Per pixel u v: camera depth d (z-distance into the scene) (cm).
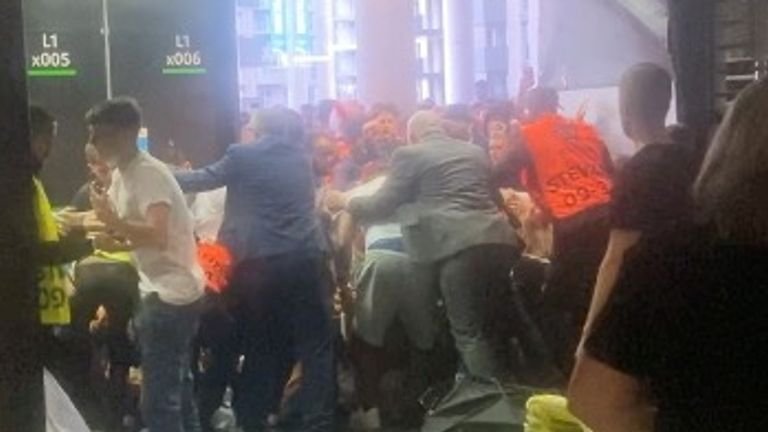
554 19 748
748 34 534
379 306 665
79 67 829
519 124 686
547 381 607
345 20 1452
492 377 621
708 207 232
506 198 651
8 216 298
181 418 586
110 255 606
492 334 639
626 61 693
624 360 232
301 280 660
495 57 1428
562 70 741
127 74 852
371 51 1324
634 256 236
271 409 686
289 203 656
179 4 864
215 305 658
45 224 378
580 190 574
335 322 707
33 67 816
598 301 295
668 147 301
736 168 228
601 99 694
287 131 663
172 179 560
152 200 548
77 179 779
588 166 581
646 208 288
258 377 679
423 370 677
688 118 523
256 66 1361
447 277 645
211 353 675
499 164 634
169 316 570
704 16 534
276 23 1387
